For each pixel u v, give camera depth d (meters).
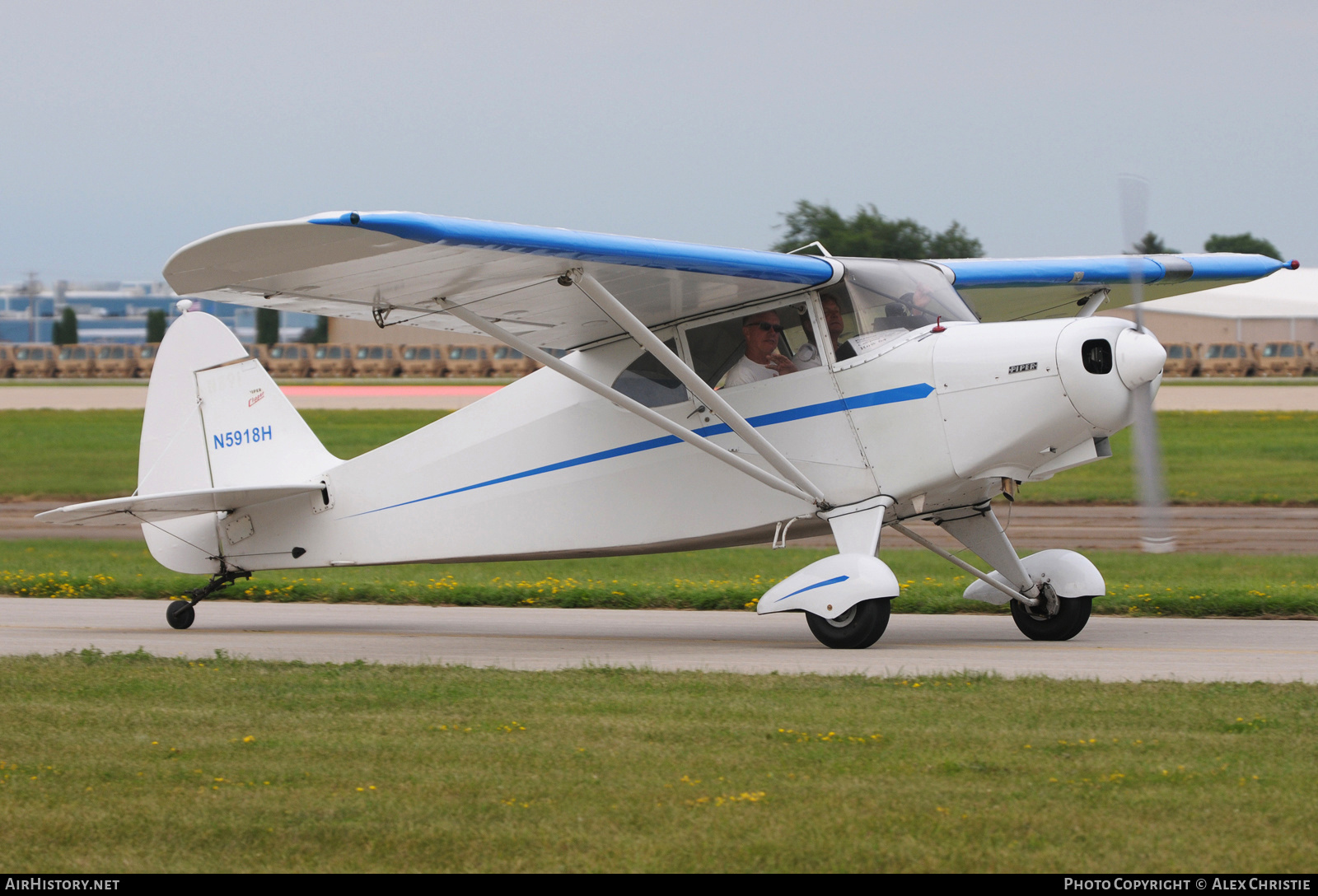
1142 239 21.06
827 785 11.34
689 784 11.44
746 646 21.20
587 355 22.23
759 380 20.83
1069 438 18.92
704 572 32.28
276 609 27.33
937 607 25.12
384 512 23.80
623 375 21.75
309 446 24.80
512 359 151.25
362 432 75.81
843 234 117.19
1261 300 158.75
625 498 21.72
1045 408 18.62
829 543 42.41
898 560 35.09
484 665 19.05
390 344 174.50
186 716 14.59
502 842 9.91
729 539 21.45
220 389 25.33
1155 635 21.39
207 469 25.38
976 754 12.40
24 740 13.45
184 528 25.28
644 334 19.03
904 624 23.52
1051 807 10.58
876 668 18.05
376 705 15.24
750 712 14.45
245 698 15.72
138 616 26.44
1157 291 25.59
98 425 87.25
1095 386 18.36
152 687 16.45
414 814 10.64
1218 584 26.80
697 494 21.16
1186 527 41.53
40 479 61.28
